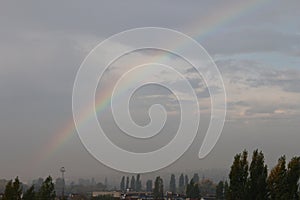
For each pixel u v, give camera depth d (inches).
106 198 4040.4
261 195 1608.0
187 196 3641.7
